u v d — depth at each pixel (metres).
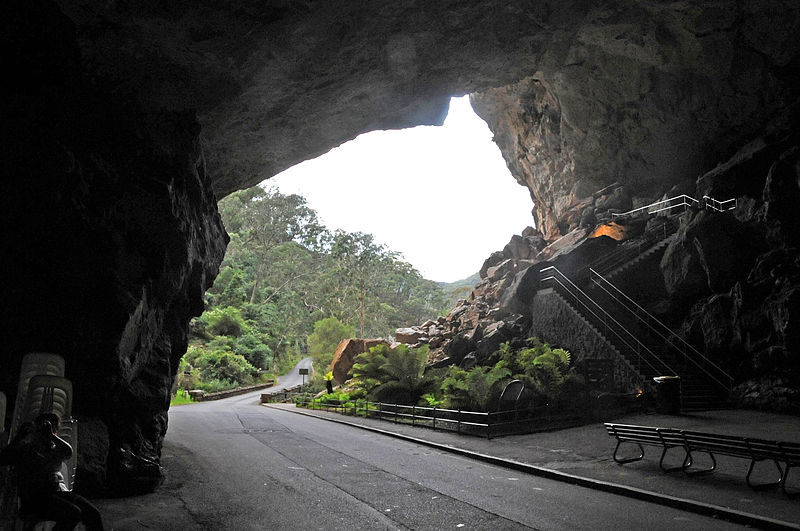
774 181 17.81
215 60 10.11
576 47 27.50
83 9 8.37
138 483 8.15
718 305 18.08
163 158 9.66
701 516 6.82
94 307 8.03
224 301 69.88
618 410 15.67
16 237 7.76
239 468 10.59
